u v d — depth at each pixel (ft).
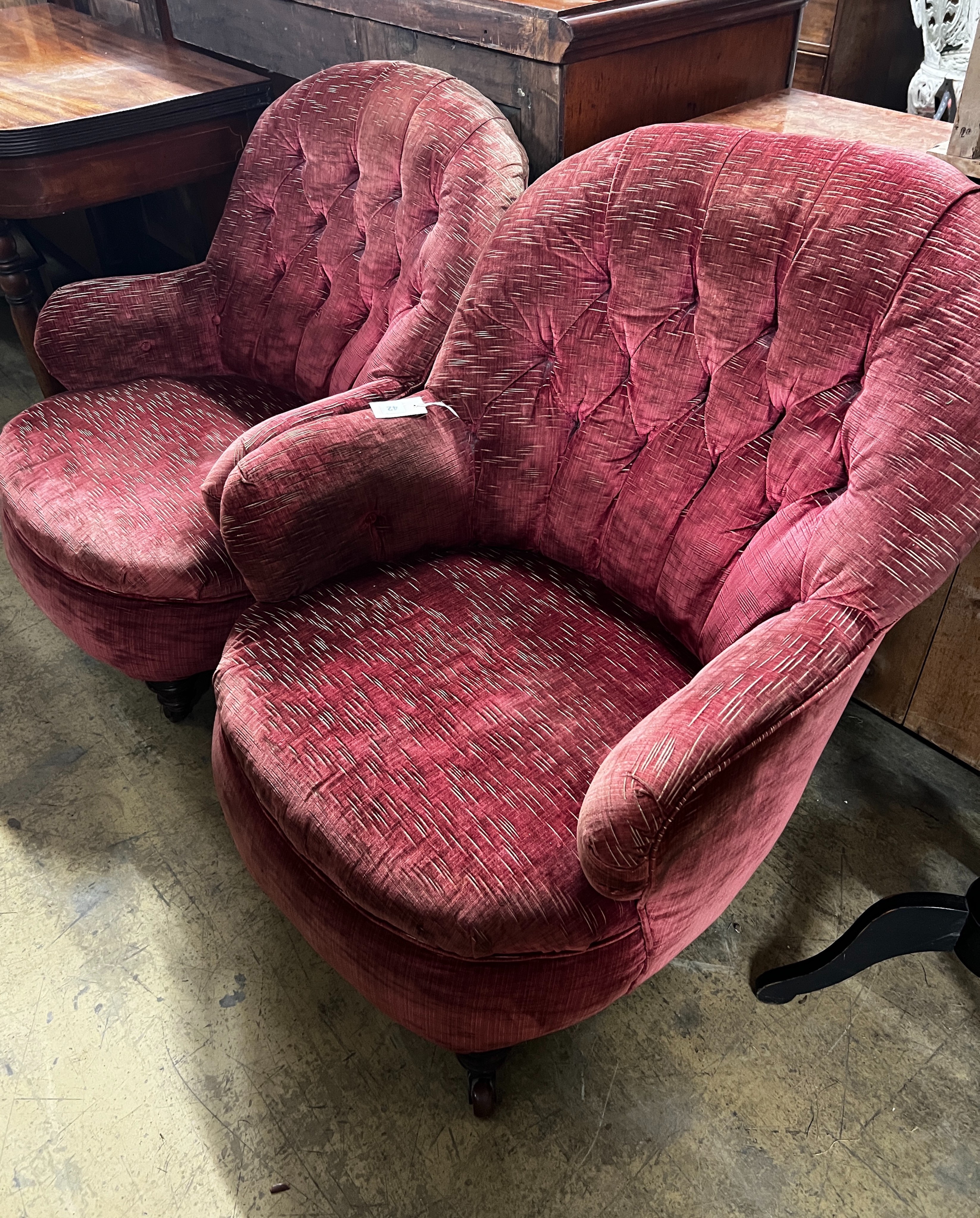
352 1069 4.04
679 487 3.84
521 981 3.18
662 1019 4.19
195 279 5.78
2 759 5.39
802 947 4.44
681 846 2.83
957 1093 3.94
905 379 3.06
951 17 6.17
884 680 5.15
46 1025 4.19
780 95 5.52
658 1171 3.71
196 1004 4.27
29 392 8.38
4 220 5.97
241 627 4.16
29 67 6.67
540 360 4.24
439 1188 3.67
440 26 4.93
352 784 3.43
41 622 6.36
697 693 2.98
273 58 6.39
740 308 3.55
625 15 4.42
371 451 4.18
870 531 3.11
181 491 4.89
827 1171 3.70
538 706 3.67
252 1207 3.63
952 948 3.86
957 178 3.11
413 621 4.08
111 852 4.90
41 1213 3.62
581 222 3.92
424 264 4.62
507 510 4.43
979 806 5.05
